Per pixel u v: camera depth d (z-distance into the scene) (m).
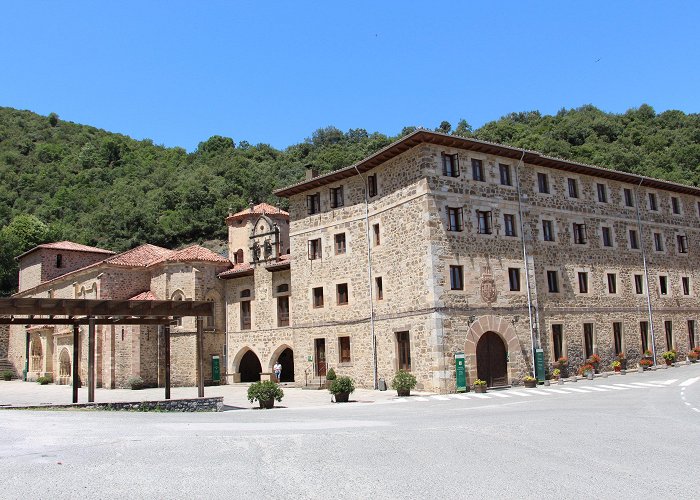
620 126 80.88
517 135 80.88
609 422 14.85
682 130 78.00
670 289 39.47
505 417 16.48
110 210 82.56
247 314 40.41
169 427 14.82
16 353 56.78
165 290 40.62
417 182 29.48
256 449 11.20
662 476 8.94
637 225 38.44
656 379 29.23
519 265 31.31
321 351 34.69
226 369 40.69
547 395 24.42
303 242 36.19
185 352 39.88
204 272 41.03
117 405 22.38
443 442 12.04
